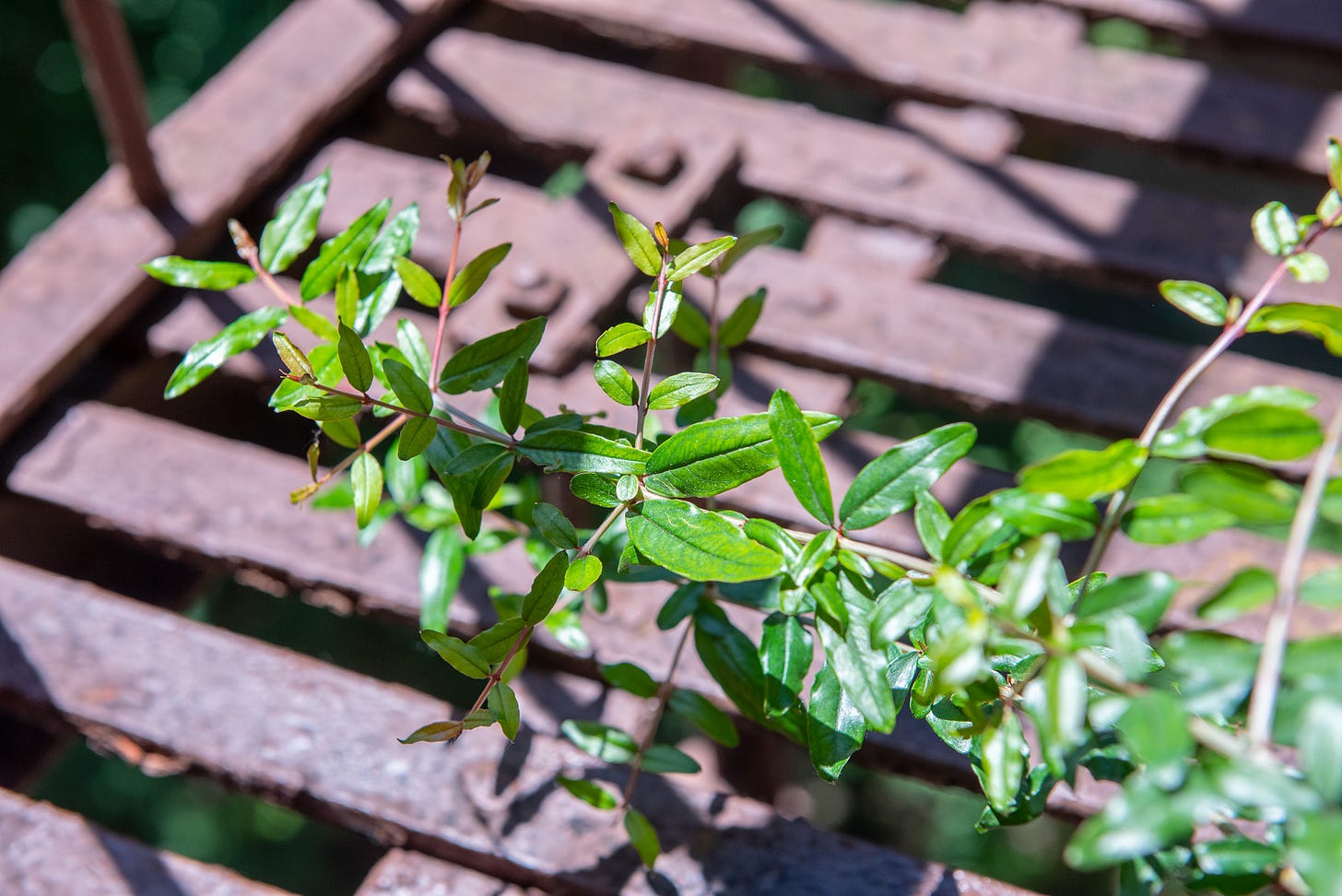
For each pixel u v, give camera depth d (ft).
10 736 3.21
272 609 9.32
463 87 4.37
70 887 2.84
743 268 3.75
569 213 3.87
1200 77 4.30
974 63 4.37
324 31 4.44
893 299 3.66
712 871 2.77
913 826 11.41
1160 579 2.11
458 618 3.06
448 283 2.42
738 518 2.35
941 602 2.16
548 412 3.39
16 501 3.34
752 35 4.50
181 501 3.26
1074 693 2.03
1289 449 2.09
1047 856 10.96
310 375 2.27
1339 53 4.37
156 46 10.62
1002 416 3.50
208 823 10.89
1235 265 3.75
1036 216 3.91
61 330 3.52
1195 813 1.96
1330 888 1.90
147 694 2.99
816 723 2.40
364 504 2.36
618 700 3.03
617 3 4.66
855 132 4.20
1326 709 1.93
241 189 3.96
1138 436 3.38
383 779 2.88
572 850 2.80
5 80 10.37
